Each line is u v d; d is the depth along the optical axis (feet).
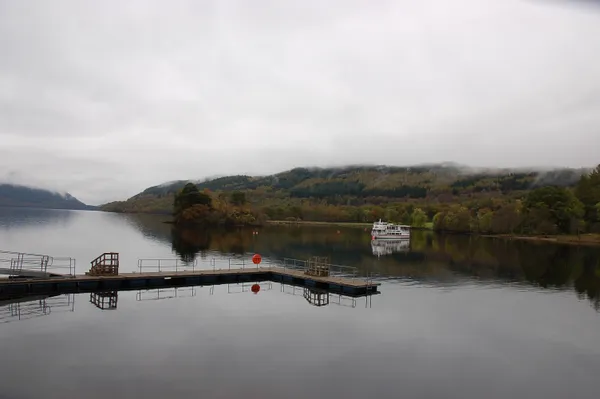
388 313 134.72
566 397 79.66
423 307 145.28
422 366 91.66
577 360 98.58
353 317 128.26
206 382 79.77
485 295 171.53
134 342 100.58
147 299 145.48
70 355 91.61
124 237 435.53
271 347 99.55
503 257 321.11
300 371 86.28
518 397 79.20
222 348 97.86
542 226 510.17
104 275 165.37
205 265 242.78
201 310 131.75
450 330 118.83
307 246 389.80
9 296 144.97
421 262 284.00
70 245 349.41
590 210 525.75
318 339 106.42
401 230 518.37
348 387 80.12
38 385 76.84
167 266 230.89
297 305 141.49
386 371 88.22
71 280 154.20
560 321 132.67
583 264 286.05
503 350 103.91
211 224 594.24
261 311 132.36
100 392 74.59
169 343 100.32
